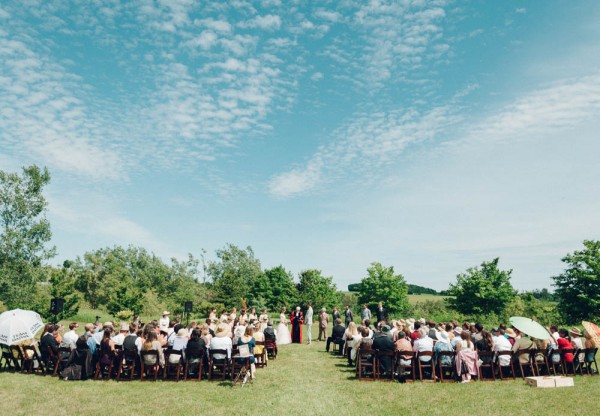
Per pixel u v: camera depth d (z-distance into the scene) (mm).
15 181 43844
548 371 11719
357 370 12023
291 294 46531
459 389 10273
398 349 11570
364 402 9078
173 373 11625
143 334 12078
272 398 9359
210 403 8875
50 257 44312
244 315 19109
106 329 11516
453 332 14117
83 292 50188
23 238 42594
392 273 36500
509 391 10000
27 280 42219
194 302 45594
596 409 8383
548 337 11000
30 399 9008
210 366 11258
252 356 11227
